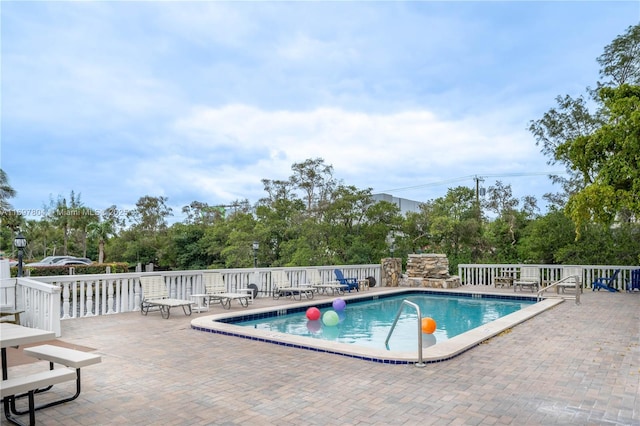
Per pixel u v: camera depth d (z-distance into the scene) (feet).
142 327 27.30
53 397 14.16
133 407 13.33
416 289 56.13
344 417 12.57
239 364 18.51
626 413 12.91
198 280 39.37
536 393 14.75
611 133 40.86
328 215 88.28
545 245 70.23
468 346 21.38
